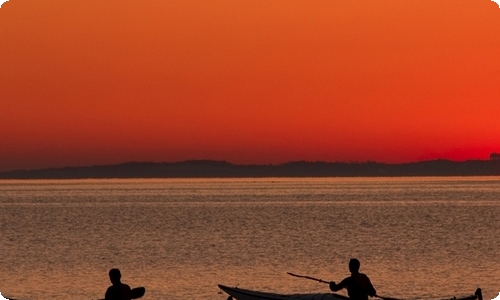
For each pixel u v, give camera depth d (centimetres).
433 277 14662
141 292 7556
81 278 14925
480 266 16462
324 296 9381
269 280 14425
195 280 14512
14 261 18375
